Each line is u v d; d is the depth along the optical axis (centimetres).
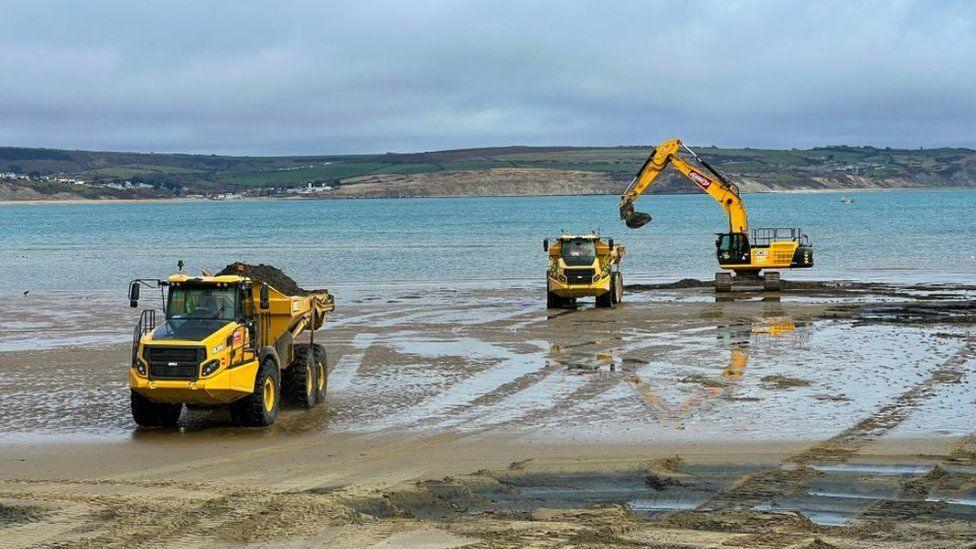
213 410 1836
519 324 2977
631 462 1401
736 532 1084
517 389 1964
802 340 2508
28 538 1061
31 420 1766
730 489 1269
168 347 1581
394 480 1334
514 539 1057
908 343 2427
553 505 1223
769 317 3000
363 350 2500
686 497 1244
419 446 1532
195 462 1455
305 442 1573
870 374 2033
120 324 3111
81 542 1047
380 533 1085
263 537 1071
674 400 1823
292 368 1792
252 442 1580
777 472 1333
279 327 1764
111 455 1509
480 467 1399
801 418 1659
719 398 1831
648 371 2120
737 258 3909
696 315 3092
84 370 2266
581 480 1328
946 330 2653
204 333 1603
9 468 1434
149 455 1505
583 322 2991
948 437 1520
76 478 1366
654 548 1026
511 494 1270
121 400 1934
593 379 2047
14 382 2128
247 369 1616
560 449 1494
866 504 1194
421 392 1958
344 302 3684
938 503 1189
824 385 1930
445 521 1142
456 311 3356
